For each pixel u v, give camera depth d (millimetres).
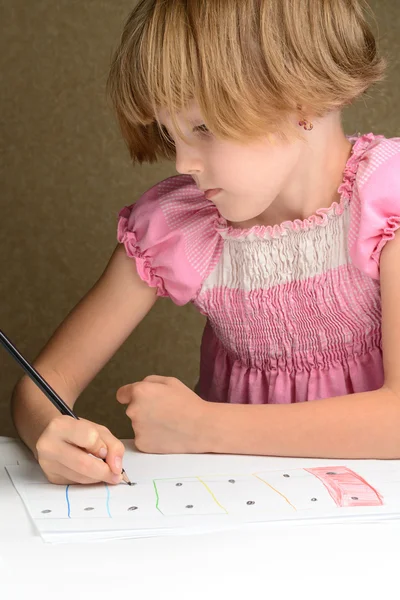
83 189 2416
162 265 1271
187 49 1007
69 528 775
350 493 868
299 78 1043
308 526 781
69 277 2438
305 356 1303
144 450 1044
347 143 1227
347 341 1277
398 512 809
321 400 1050
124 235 1290
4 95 2391
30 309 2445
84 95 2385
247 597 634
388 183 1123
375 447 1008
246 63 1018
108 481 910
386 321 1108
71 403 1218
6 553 727
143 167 2412
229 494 870
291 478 922
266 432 1016
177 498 861
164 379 1086
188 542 744
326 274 1226
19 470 994
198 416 1033
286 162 1080
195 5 1011
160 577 671
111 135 2395
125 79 1070
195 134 1057
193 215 1286
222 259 1289
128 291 1290
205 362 1467
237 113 1010
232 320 1316
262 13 1022
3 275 2436
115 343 1290
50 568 692
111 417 2443
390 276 1114
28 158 2404
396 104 2330
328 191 1205
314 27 1064
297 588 648
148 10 1062
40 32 2375
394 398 1044
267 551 721
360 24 1165
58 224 2422
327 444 1005
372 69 1167
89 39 2375
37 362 1253
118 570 687
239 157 1047
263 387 1346
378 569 683
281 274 1249
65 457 910
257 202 1090
